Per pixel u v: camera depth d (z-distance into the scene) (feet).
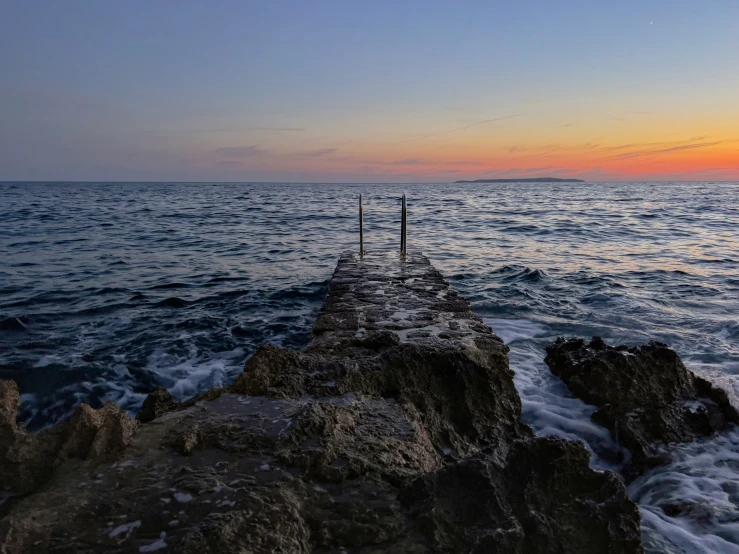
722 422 18.26
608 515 9.02
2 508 9.78
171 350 28.09
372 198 222.07
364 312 25.22
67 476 10.14
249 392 14.21
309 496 9.63
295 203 176.55
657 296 39.37
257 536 8.38
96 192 304.91
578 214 112.27
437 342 19.61
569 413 18.95
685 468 15.85
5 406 11.40
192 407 13.33
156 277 47.34
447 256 58.85
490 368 17.42
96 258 56.70
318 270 51.93
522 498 9.25
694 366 24.58
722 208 128.67
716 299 38.55
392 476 10.32
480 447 14.78
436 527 8.82
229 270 51.26
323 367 15.84
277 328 32.55
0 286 42.52
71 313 35.04
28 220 99.96
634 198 201.36
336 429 11.98
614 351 20.27
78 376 24.35
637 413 17.97
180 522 8.74
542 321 32.76
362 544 8.64
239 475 10.13
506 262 54.90
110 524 8.71
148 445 11.32
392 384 15.76
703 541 12.32
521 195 251.60
